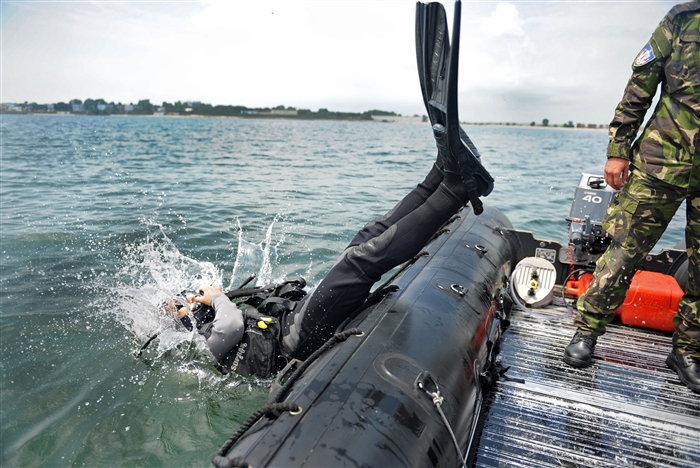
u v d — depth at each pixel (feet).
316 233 19.22
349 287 7.57
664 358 8.99
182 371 9.03
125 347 9.88
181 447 7.26
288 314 8.61
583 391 8.02
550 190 35.22
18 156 48.75
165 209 22.95
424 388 5.83
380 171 42.39
